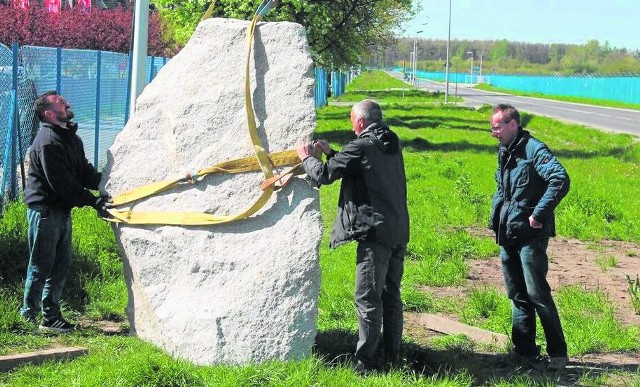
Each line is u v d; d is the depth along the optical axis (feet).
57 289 23.18
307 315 20.10
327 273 31.14
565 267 36.73
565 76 345.92
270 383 18.69
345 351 21.99
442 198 54.39
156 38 111.65
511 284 22.20
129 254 21.75
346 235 20.03
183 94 22.06
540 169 20.85
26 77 42.29
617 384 20.63
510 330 25.40
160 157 21.88
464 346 23.58
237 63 21.83
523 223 21.18
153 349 21.04
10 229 30.63
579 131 124.47
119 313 25.16
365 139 19.92
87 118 53.57
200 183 21.35
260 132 21.02
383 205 19.92
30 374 19.25
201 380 18.69
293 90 21.20
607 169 80.59
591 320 26.23
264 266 20.31
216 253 20.79
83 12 105.19
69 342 22.17
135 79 36.91
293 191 20.77
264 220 20.79
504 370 21.68
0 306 23.22
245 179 21.15
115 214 21.88
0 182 38.50
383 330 21.56
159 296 20.99
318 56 91.56
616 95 286.46
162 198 21.62
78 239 31.04
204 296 20.56
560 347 21.61
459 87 394.32
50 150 22.12
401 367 20.74
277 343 19.89
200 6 82.12
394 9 112.16
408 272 33.37
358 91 279.08
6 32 92.12
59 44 96.48
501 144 21.70
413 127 124.16
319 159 20.31
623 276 35.01
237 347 19.85
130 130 22.39
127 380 18.35
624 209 53.88
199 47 22.40
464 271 33.81
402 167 20.66
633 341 24.64
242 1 79.71
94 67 54.49
